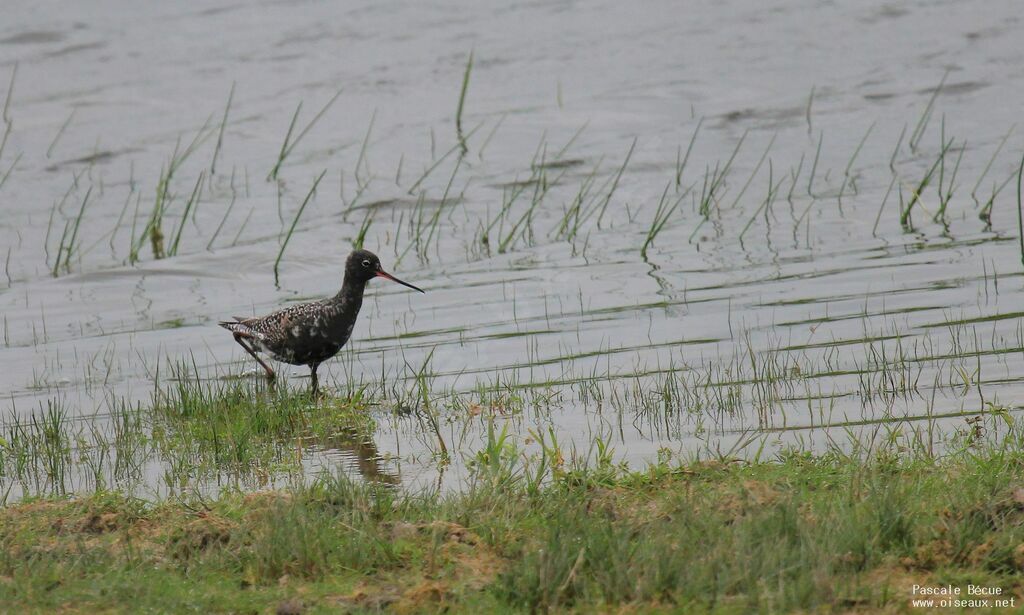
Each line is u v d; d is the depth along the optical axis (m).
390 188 23.89
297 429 12.82
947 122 25.34
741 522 8.39
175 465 11.80
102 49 33.38
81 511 9.67
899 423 11.83
